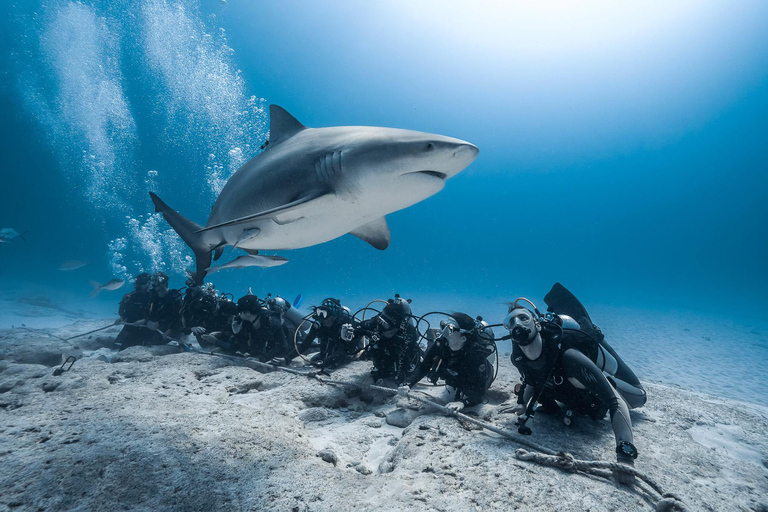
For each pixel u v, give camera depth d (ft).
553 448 9.11
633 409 12.93
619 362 12.39
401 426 12.05
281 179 11.59
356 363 18.12
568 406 10.45
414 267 411.95
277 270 276.41
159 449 7.90
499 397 14.47
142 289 23.31
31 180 253.65
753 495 7.97
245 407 11.49
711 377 30.81
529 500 6.96
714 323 75.87
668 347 44.62
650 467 8.59
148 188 232.94
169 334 22.47
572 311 14.15
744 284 265.95
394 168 9.68
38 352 18.81
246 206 12.91
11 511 5.90
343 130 11.32
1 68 165.68
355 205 10.68
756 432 11.62
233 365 17.01
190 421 9.61
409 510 6.49
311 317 18.19
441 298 120.98
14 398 11.16
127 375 14.46
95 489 6.49
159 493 6.54
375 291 166.20
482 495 7.07
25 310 50.24
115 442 8.04
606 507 6.91
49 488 6.43
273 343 18.63
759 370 33.68
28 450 7.72
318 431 11.37
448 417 11.19
